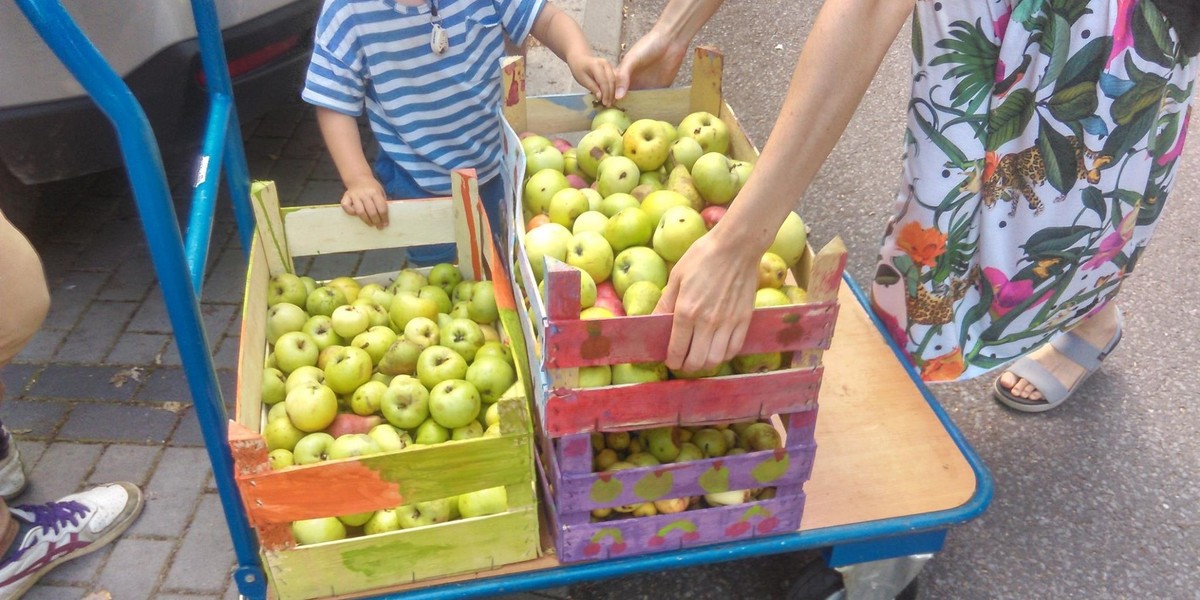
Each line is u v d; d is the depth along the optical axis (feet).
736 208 4.96
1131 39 6.03
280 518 5.52
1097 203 6.75
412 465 5.54
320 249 7.99
